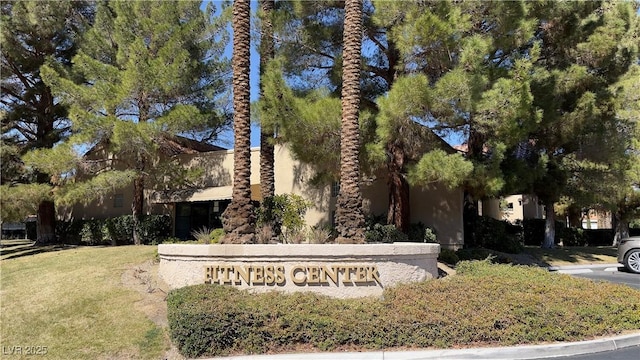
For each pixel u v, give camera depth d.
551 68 19.66
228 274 10.43
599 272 17.89
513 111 13.22
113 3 21.47
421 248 11.30
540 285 10.41
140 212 22.75
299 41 17.02
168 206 24.89
